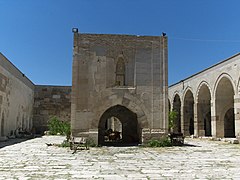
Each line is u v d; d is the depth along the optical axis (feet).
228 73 80.07
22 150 53.72
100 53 64.80
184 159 42.04
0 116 80.23
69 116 139.33
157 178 28.17
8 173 30.42
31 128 132.26
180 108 131.95
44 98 138.92
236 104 75.66
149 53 66.33
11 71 93.20
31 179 27.43
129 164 36.91
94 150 54.19
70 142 56.80
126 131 78.02
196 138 99.86
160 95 65.36
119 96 64.18
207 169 33.55
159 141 63.31
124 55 65.36
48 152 50.39
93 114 62.80
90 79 63.72
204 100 103.50
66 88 141.18
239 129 74.18
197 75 102.94
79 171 31.73
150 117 64.59
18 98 104.53
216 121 88.17
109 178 28.09
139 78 65.31
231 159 42.37
